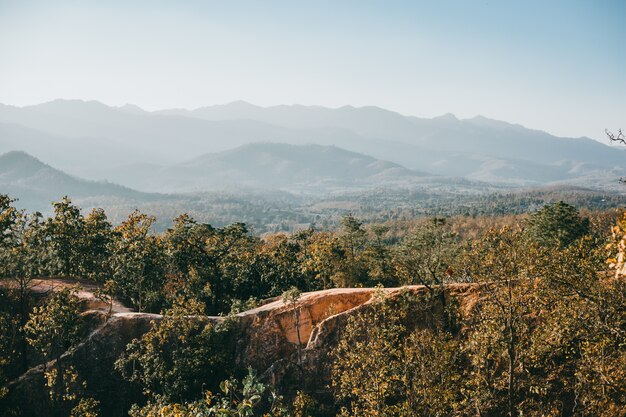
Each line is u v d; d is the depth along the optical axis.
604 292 23.17
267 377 40.62
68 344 48.22
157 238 72.31
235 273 74.38
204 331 44.53
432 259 46.72
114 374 45.41
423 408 25.58
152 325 47.38
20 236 60.78
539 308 26.70
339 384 37.94
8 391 43.56
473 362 26.17
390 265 68.88
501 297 26.72
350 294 44.22
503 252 26.48
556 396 26.62
